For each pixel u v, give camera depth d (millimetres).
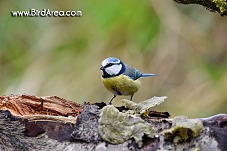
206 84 11820
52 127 4883
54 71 11961
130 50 12000
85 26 12195
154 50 11992
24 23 12195
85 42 12141
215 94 11680
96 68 11922
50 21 12281
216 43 12133
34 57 12094
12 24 12133
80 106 5707
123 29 12047
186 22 12094
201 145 4605
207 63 12016
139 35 12008
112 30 12070
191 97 11742
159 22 12047
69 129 4863
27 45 12172
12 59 12062
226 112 11539
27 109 5551
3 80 11914
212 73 11914
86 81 11820
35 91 11734
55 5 12117
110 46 12031
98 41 12102
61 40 12211
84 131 4836
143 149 4715
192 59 12023
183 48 12047
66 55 12109
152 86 11859
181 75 11922
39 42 12172
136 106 5219
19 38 12141
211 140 4598
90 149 4770
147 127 4781
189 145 4633
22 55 12094
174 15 12094
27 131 4871
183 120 4750
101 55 12016
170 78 11914
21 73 11953
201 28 12164
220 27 12312
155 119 4957
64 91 11750
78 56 12086
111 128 4801
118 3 11977
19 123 4883
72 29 12242
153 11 12078
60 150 4797
